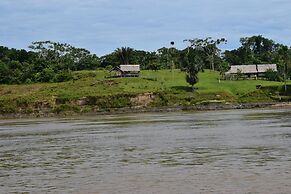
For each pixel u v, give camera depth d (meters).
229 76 186.38
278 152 35.78
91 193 23.88
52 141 55.03
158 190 23.77
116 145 47.00
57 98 149.88
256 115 92.31
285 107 128.12
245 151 37.31
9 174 31.36
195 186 24.30
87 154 40.69
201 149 40.16
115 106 144.38
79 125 84.69
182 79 176.50
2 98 153.75
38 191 25.02
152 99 148.62
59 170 32.16
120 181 26.75
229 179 25.70
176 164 32.28
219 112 114.12
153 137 53.75
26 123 102.06
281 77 178.62
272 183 24.08
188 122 78.62
